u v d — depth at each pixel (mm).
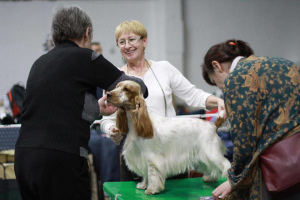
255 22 9828
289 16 10008
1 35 8516
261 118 1762
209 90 9523
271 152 1722
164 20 9031
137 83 2344
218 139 2621
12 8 8531
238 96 1775
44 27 8703
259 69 1795
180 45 9148
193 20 9391
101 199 4164
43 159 1864
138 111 2316
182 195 2428
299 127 1729
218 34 9586
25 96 2035
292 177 1642
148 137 2371
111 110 2498
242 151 1777
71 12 2135
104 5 8914
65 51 2031
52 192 1894
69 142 1912
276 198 1717
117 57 8969
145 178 2576
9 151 4195
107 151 4172
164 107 2766
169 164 2492
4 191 4098
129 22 2748
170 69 2875
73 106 1955
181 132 2520
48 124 1909
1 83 8570
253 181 1798
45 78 1962
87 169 2037
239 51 2086
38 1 8625
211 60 2131
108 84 2129
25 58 8656
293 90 1758
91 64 2035
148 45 9266
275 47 10031
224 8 9586
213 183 2770
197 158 2586
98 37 8875
